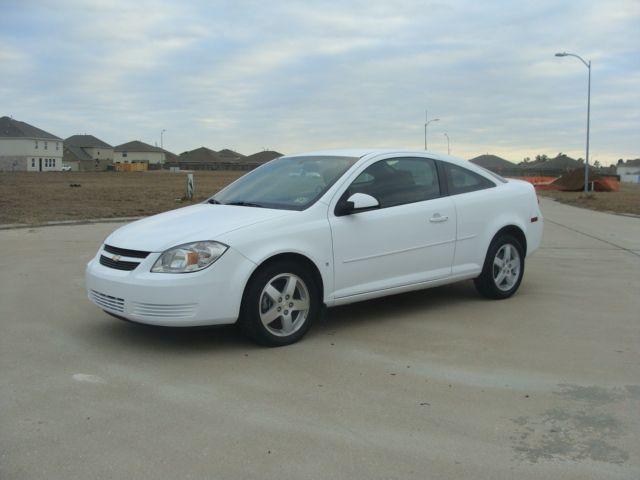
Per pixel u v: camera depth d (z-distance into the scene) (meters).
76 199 23.56
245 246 4.84
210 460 3.23
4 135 95.38
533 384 4.33
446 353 4.97
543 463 3.24
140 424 3.64
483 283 6.69
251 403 3.96
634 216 19.84
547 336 5.46
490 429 3.63
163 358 4.79
